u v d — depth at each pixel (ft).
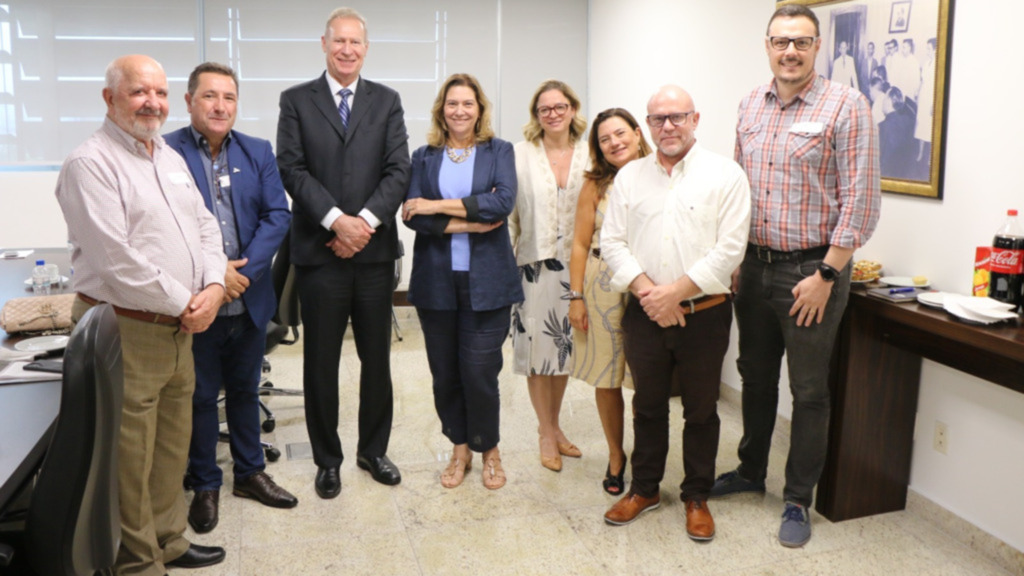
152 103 7.16
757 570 8.71
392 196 9.64
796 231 8.73
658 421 9.51
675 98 8.46
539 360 11.02
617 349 10.11
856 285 9.48
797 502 9.39
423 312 10.28
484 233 9.89
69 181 7.10
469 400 10.40
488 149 10.05
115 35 17.80
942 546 9.20
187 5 17.97
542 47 19.80
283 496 10.11
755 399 9.93
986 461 8.93
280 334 12.56
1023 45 8.04
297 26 18.51
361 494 10.48
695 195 8.60
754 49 12.51
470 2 19.25
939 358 8.80
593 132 9.89
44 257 14.11
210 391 9.57
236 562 8.86
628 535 9.44
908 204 9.62
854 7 10.03
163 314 7.59
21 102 17.63
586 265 10.24
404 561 8.90
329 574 8.64
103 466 5.43
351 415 13.39
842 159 8.41
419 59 19.26
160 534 8.40
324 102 9.62
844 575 8.61
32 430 6.07
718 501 10.28
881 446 9.73
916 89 9.25
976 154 8.65
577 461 11.53
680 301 8.61
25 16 17.35
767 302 9.18
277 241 9.48
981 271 8.41
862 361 9.36
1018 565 8.60
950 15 8.73
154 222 7.41
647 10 16.39
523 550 9.12
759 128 9.03
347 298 10.03
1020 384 7.94
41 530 5.25
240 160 9.37
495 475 10.70
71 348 5.17
